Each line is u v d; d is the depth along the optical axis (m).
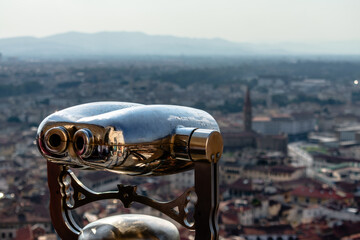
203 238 3.64
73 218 4.44
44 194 86.25
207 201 3.62
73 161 3.64
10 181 102.06
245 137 168.50
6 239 70.56
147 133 3.53
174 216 3.73
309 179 112.62
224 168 127.25
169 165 3.75
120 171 3.70
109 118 3.53
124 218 3.78
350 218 83.06
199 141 3.54
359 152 162.25
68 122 3.60
